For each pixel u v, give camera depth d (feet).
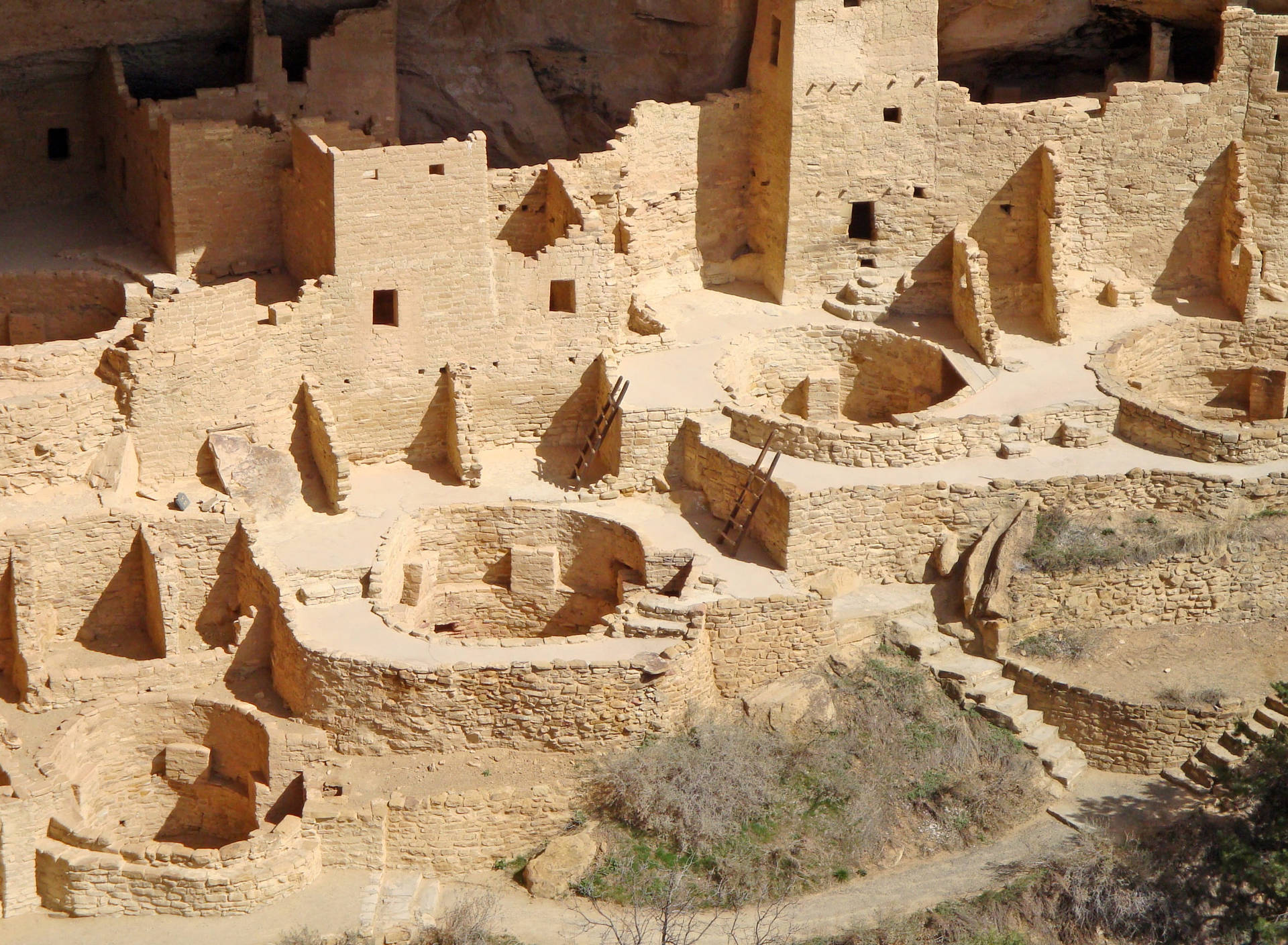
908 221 286.66
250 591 247.50
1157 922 226.58
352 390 263.49
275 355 257.96
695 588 246.06
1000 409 264.93
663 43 286.66
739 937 223.30
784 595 244.83
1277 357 286.87
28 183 282.36
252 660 244.83
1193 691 244.42
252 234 271.90
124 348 250.57
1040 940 225.76
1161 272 293.23
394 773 234.17
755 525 255.70
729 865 228.84
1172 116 285.84
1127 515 257.75
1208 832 233.35
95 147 285.23
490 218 275.39
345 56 276.62
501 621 262.26
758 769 236.02
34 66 274.36
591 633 241.55
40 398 245.04
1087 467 258.37
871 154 282.97
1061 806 240.53
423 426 268.41
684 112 282.56
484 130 290.15
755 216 292.61
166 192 265.95
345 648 234.99
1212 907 228.22
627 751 235.40
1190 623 254.47
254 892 225.76
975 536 255.50
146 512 247.70
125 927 225.15
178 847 226.58
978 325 276.41
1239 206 287.48
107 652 249.75
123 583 249.96
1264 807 230.27
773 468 254.06
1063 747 246.27
